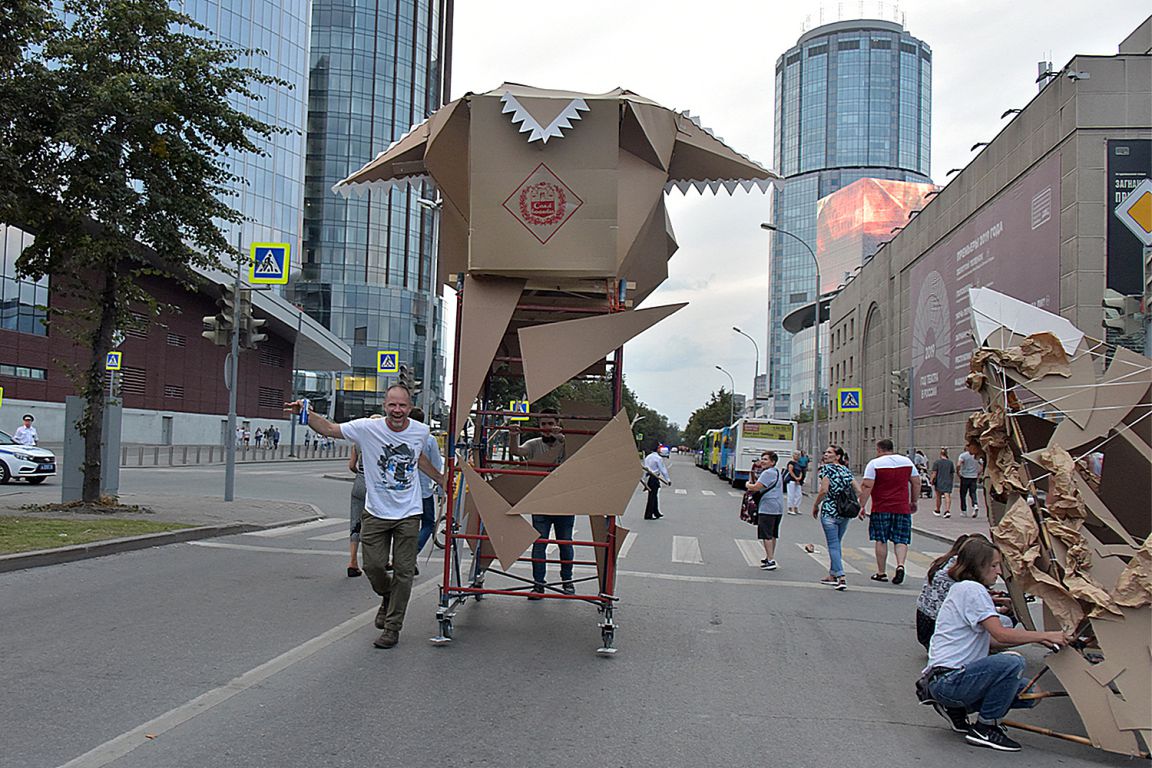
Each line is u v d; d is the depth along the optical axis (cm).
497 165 748
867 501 1153
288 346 6688
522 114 743
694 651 777
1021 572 582
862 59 17312
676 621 904
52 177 1366
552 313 866
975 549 596
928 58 17912
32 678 603
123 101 1374
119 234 1443
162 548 1205
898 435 4988
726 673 707
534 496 736
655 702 619
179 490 2250
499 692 623
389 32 9175
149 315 1650
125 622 773
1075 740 551
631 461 739
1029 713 634
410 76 9400
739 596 1076
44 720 523
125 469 3059
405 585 731
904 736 569
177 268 1602
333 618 827
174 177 1509
